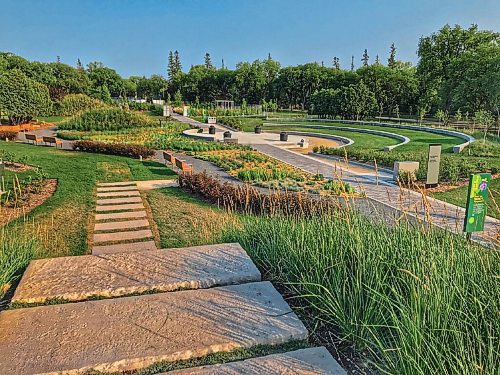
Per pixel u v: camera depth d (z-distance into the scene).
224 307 2.36
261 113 49.91
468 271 2.35
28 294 2.54
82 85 52.44
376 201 8.65
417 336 1.77
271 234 3.72
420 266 2.39
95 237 6.35
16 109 26.97
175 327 2.14
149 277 2.81
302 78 60.41
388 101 45.19
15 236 4.54
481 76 30.88
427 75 41.34
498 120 28.06
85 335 2.06
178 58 81.12
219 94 67.44
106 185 10.63
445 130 25.69
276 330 2.11
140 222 7.20
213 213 7.19
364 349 2.01
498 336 1.79
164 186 10.69
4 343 1.98
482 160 13.79
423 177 11.40
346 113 39.00
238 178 12.35
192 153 17.69
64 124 26.05
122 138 21.97
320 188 10.78
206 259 3.17
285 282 2.79
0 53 48.88
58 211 7.85
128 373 1.81
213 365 1.83
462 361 1.63
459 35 39.34
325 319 2.29
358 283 2.29
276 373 1.76
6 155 13.01
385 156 14.70
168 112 36.38
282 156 17.55
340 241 2.91
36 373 1.76
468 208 3.41
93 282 2.72
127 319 2.22
